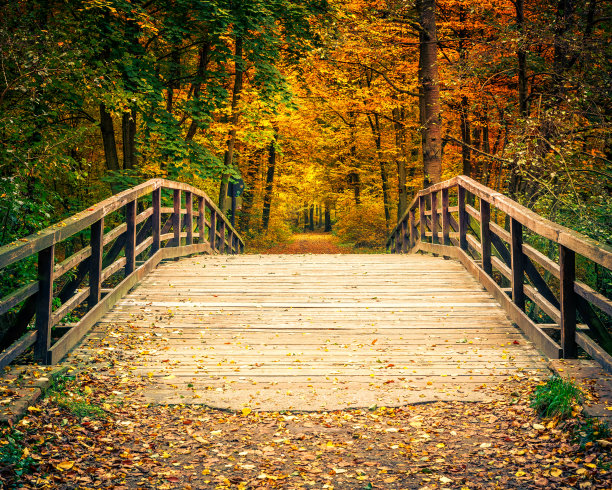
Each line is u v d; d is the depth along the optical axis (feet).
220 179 45.42
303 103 65.51
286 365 17.98
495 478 10.70
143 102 39.40
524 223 20.08
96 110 48.37
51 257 16.52
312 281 28.14
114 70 37.68
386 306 23.93
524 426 13.08
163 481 10.89
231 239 55.77
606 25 42.45
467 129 58.70
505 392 15.44
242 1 41.88
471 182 28.66
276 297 25.38
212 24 42.22
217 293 25.95
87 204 49.98
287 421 14.11
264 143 49.52
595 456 10.85
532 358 18.06
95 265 21.35
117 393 15.47
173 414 14.51
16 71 26.20
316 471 11.39
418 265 31.63
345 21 44.29
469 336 20.42
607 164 33.76
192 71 52.13
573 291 17.19
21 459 10.92
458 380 16.52
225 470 11.50
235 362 18.21
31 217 22.13
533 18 40.11
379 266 31.55
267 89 44.83
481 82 41.68
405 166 74.84
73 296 19.65
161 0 42.42
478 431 13.14
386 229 81.66
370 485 10.72
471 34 51.39
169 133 41.88
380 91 58.54
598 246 14.75
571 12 36.29
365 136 77.10
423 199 41.39
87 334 20.33
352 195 85.87
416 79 56.80
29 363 17.10
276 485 10.81
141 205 45.32
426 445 12.51
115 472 11.10
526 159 29.63
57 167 28.45
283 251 78.69
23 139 31.22
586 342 16.42
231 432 13.48
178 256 34.96
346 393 15.78
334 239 101.50
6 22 28.58
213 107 45.09
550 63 39.32
